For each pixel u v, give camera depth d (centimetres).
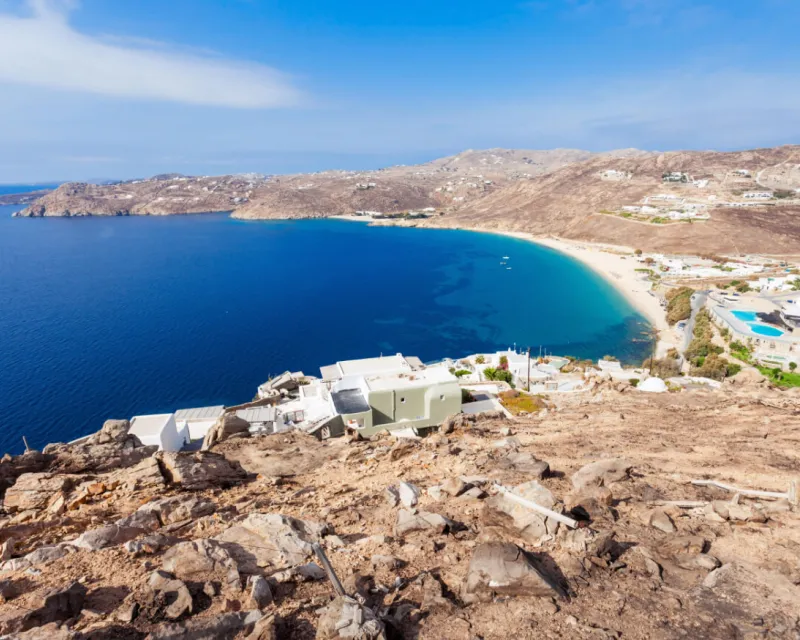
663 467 1703
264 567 1067
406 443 2211
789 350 8306
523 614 902
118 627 841
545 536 1134
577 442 2084
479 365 7656
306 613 905
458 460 1911
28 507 1703
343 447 2533
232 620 845
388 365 6066
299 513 1471
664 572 1052
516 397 4738
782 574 1020
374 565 1088
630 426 2309
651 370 8238
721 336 9544
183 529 1332
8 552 1227
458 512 1384
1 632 823
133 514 1373
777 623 873
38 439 7288
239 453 2467
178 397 8656
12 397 8588
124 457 2258
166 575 985
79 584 953
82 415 8006
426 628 877
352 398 4712
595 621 884
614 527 1234
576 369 8075
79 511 1589
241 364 10200
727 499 1416
